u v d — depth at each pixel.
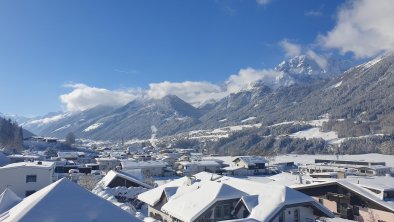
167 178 105.81
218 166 124.38
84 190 16.95
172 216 34.84
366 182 46.59
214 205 32.66
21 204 17.56
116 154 185.62
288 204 31.70
